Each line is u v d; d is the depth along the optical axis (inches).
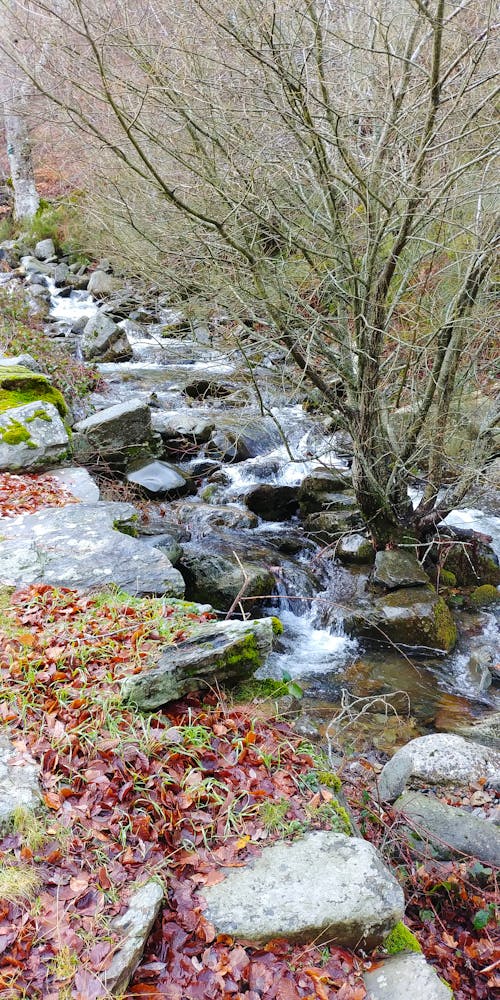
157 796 122.1
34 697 139.3
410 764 171.6
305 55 211.2
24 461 280.1
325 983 101.5
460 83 228.8
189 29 235.6
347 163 209.9
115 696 139.4
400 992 101.7
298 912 107.1
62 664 149.6
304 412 441.1
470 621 275.4
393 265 228.5
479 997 127.2
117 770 124.7
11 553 196.9
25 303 557.6
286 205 251.9
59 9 238.1
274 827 123.3
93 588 183.5
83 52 243.8
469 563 299.9
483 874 145.3
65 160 403.9
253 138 241.8
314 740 196.2
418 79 223.8
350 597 279.9
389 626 260.2
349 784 167.6
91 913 99.6
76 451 339.0
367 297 239.1
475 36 205.6
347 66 240.1
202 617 174.1
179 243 277.7
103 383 474.3
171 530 304.2
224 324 333.4
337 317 257.3
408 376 286.8
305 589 286.7
